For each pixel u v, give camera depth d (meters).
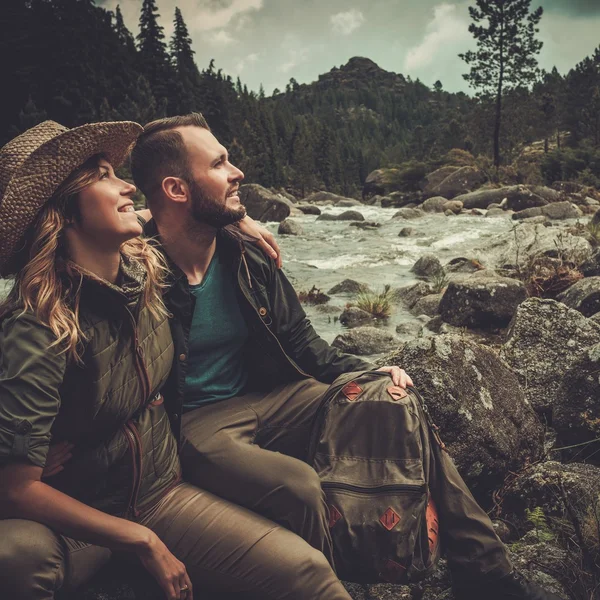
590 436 3.01
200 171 2.02
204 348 2.19
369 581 1.97
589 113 51.88
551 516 2.45
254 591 1.76
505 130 38.44
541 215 16.23
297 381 2.36
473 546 1.99
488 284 5.85
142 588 1.97
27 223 1.53
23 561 1.55
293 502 1.90
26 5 36.28
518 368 3.75
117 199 1.61
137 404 1.77
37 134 1.60
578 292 5.61
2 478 1.52
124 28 51.44
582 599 2.01
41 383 1.52
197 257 2.13
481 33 37.16
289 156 89.19
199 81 53.91
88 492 1.76
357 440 2.07
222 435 2.05
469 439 2.63
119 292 1.62
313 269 9.99
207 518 1.82
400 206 29.50
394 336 5.65
